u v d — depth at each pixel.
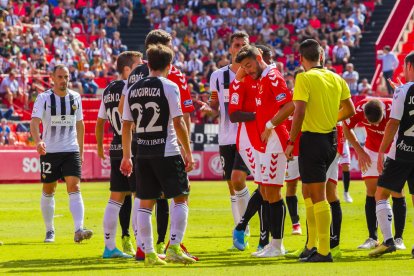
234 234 22.30
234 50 23.20
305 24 79.81
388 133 19.80
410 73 19.72
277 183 20.25
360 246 22.38
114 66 70.19
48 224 24.75
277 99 19.81
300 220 30.67
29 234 26.83
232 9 81.88
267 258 20.25
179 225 18.75
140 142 18.47
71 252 22.06
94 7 78.62
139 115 18.38
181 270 17.70
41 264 19.50
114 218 20.88
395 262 18.97
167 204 20.41
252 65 20.30
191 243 23.88
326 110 18.89
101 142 22.48
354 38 77.88
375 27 80.12
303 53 19.36
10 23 71.19
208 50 77.06
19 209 36.06
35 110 23.83
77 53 70.44
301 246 23.00
